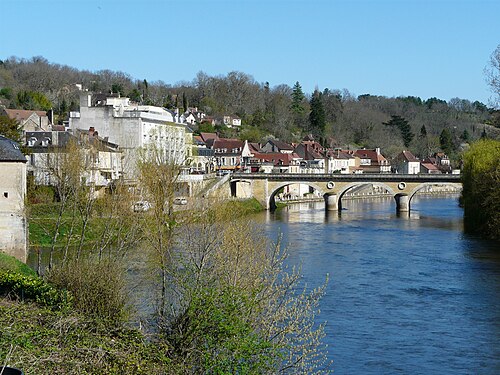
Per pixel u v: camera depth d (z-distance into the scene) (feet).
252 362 91.25
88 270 125.08
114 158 347.36
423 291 190.29
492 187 292.81
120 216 196.13
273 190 455.22
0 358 86.58
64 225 245.04
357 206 525.75
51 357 90.33
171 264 135.13
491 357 135.13
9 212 208.23
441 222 379.55
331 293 186.39
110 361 91.91
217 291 97.55
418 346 141.38
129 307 122.72
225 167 566.77
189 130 470.39
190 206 187.42
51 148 294.05
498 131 428.56
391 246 276.62
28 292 129.59
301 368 107.24
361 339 145.38
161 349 96.99
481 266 228.22
